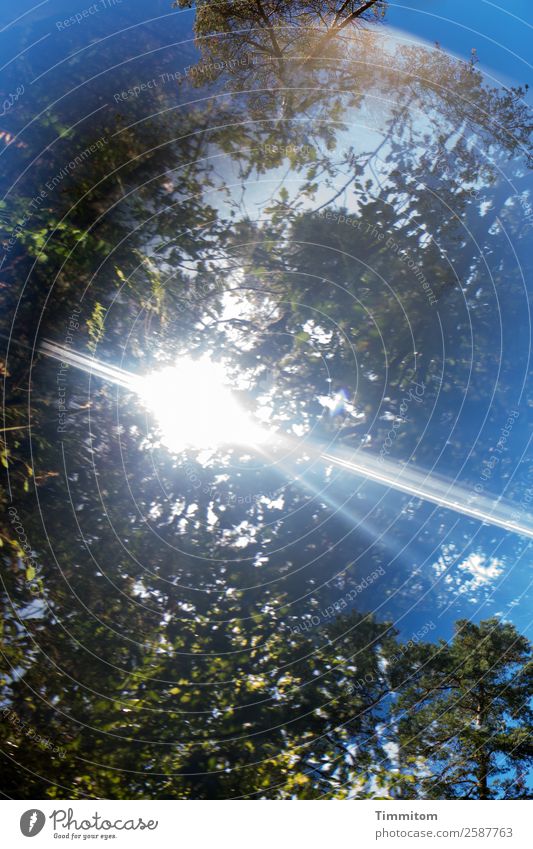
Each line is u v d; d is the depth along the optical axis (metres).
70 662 6.64
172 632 7.09
